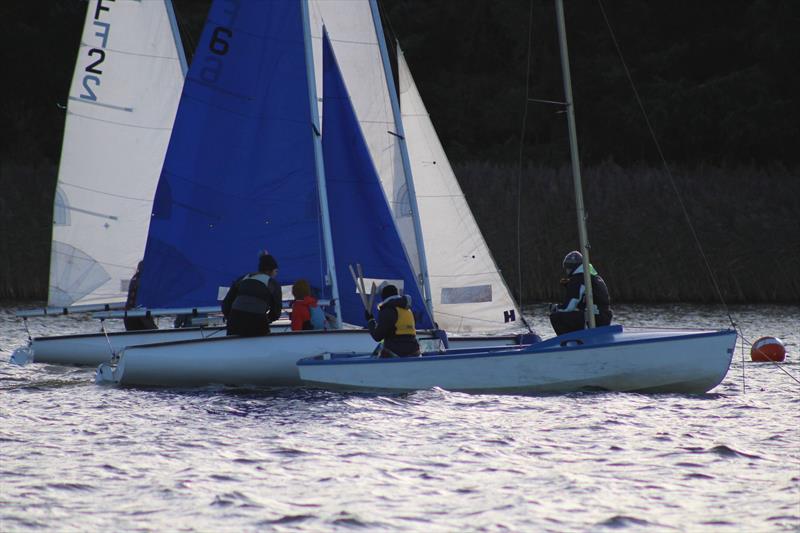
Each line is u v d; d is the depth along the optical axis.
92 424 43.66
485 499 31.95
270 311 54.78
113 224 76.31
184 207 62.62
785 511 30.69
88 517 29.95
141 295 63.06
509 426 43.06
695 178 145.62
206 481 33.91
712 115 184.25
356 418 44.81
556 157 195.50
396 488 33.19
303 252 61.16
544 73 199.88
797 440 40.59
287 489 33.03
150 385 54.91
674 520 29.94
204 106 62.47
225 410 47.00
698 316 111.25
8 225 138.00
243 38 62.31
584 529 29.08
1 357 72.56
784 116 179.88
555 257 136.88
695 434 41.69
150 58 76.69
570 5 199.75
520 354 51.34
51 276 75.44
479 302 69.38
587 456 37.66
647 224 136.00
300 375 52.44
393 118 66.06
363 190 61.22
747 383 58.44
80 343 67.94
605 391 51.88
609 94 196.38
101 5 75.69
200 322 71.50
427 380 51.66
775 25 181.25
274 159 61.84
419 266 65.81
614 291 136.12
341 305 61.38
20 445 39.31
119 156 76.31
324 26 62.09
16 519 29.70
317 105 62.62
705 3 199.88
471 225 69.38
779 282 133.88
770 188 141.00
